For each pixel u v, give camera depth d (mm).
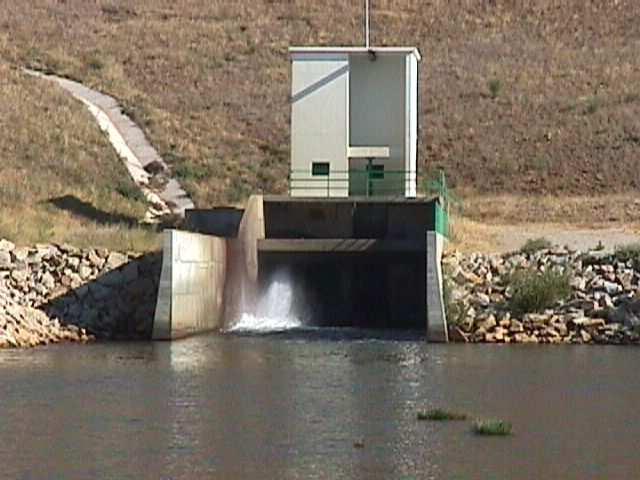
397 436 30078
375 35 140125
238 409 34125
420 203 65812
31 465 26719
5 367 43812
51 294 55969
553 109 112188
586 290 56094
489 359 46812
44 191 75875
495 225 76625
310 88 68688
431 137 107188
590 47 134000
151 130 100562
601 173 97750
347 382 39969
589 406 34875
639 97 113188
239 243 63094
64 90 106000
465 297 55906
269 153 101562
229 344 52750
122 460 27203
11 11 143125
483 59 130375
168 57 129500
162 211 81250
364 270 65312
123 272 57375
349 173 69250
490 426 31047
